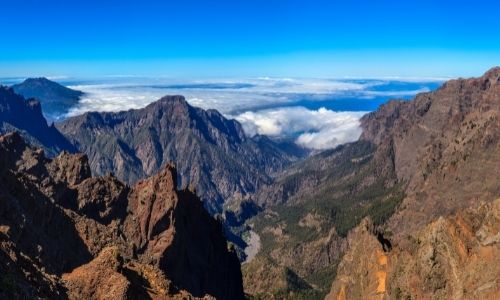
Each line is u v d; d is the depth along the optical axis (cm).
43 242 9238
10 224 8644
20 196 10081
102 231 11706
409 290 11181
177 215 14050
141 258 12638
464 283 9862
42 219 10275
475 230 10344
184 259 14262
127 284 7512
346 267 15588
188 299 8319
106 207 13925
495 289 9144
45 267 8175
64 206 13338
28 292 6312
